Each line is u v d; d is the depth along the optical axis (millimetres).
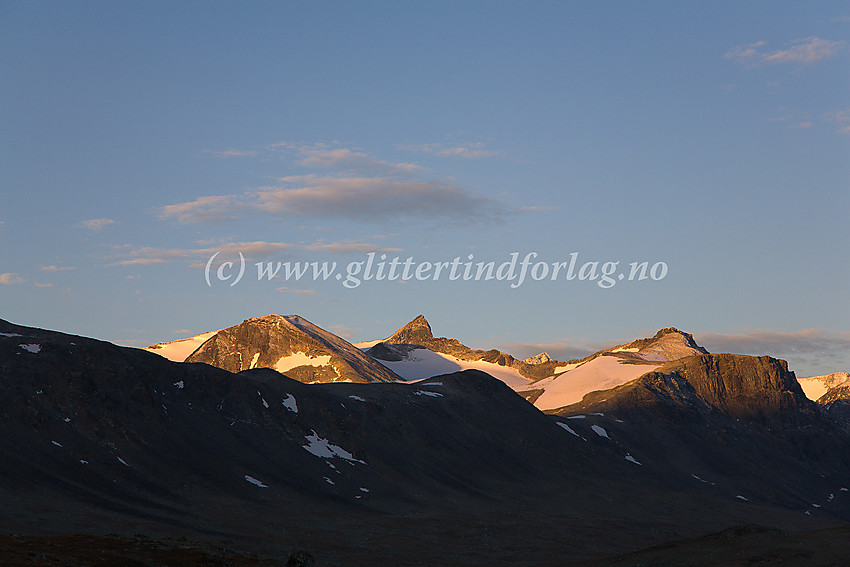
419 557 126125
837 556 80000
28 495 117188
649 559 89312
